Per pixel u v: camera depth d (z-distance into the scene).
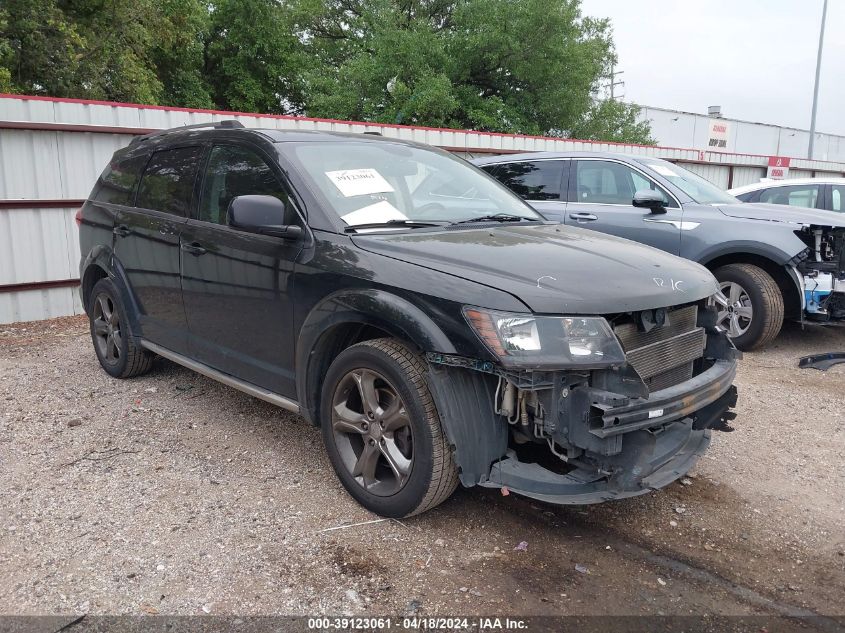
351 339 3.39
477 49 24.94
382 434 3.14
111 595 2.63
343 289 3.15
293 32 29.89
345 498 3.41
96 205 5.35
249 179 3.86
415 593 2.66
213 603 2.59
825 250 6.11
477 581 2.75
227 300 3.88
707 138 49.03
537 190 7.57
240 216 3.25
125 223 4.84
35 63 17.41
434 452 2.92
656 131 45.47
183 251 4.18
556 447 2.87
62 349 6.48
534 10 24.19
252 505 3.34
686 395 2.95
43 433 4.24
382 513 3.18
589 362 2.65
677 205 6.74
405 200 3.76
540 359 2.62
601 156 7.28
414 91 23.80
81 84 18.88
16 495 3.42
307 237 3.40
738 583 2.79
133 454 3.94
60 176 8.37
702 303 3.41
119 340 5.15
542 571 2.83
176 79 26.67
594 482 2.78
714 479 3.76
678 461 3.14
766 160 21.45
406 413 3.00
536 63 25.27
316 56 29.41
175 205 4.40
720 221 6.45
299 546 2.97
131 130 8.83
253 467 3.77
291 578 2.74
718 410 3.38
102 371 5.54
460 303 2.77
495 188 4.44
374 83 24.53
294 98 30.25
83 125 8.40
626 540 3.10
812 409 4.92
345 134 4.23
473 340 2.71
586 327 2.69
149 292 4.63
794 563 2.96
